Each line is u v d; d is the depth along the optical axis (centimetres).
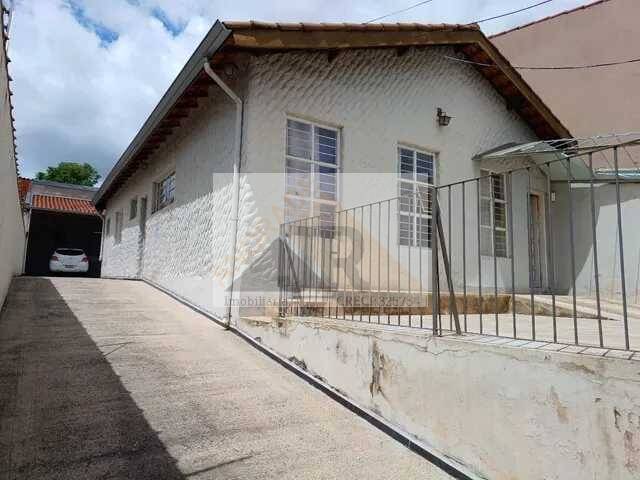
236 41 465
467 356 245
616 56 1038
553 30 1145
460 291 680
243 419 289
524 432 214
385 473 239
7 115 403
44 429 253
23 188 1819
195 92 621
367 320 393
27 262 2002
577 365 197
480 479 230
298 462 243
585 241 870
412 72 717
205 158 654
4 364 345
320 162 599
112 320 527
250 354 426
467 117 798
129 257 1123
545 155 794
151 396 310
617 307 642
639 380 177
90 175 3678
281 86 562
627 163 964
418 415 271
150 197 962
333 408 321
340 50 584
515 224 849
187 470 226
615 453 182
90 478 212
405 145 705
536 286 858
